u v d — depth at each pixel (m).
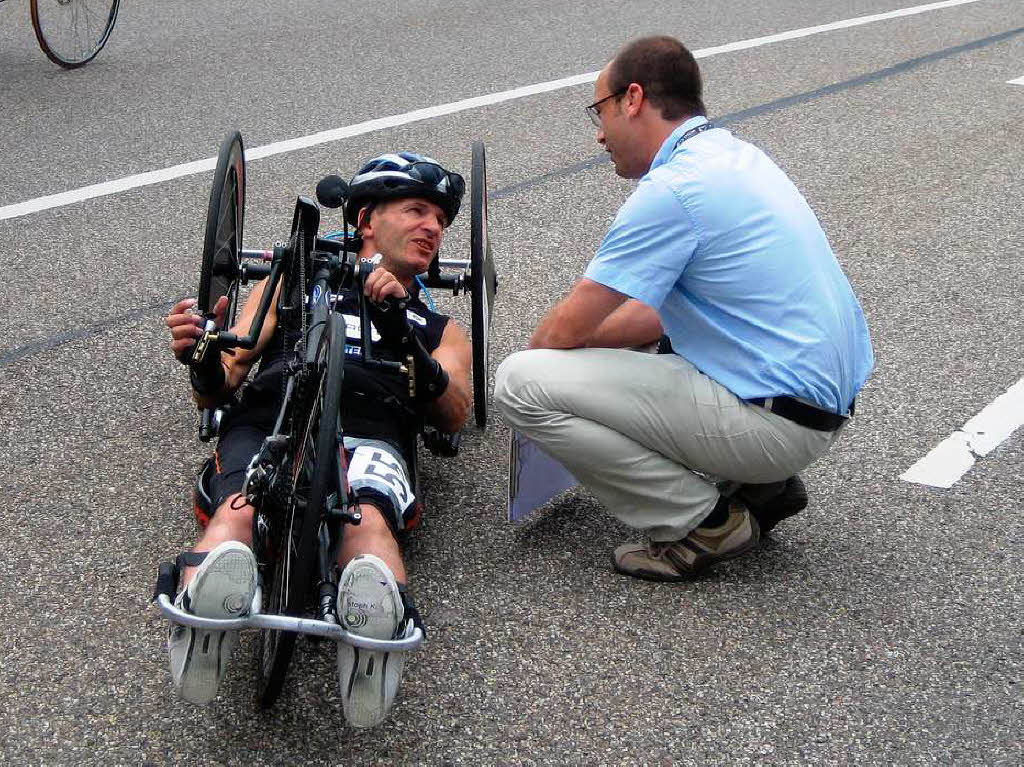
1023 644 3.00
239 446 2.94
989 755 2.64
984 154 6.72
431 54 8.37
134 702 2.68
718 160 2.89
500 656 2.89
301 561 2.40
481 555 3.29
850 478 3.69
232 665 2.79
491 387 4.15
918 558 3.32
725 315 2.96
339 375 2.43
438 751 2.59
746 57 8.58
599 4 10.02
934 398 4.17
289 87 7.49
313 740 2.60
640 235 2.85
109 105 7.03
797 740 2.67
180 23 8.92
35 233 5.30
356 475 2.83
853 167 6.48
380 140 6.61
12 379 4.08
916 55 8.74
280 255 3.13
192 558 2.57
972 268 5.26
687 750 2.63
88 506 3.40
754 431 2.96
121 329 4.48
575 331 2.99
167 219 5.52
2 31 8.51
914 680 2.86
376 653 2.38
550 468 3.36
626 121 3.03
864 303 4.90
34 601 3.00
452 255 5.21
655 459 3.06
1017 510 3.54
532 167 6.35
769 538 3.39
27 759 2.51
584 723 2.69
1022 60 8.65
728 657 2.92
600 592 3.15
